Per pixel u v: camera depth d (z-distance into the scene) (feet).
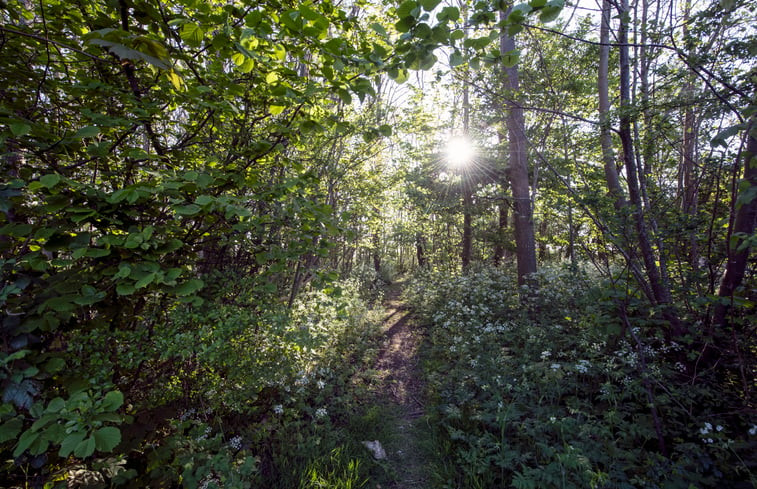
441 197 37.19
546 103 21.21
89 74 8.38
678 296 12.49
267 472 9.87
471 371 14.70
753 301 9.83
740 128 6.20
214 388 9.19
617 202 16.72
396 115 21.27
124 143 8.36
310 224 9.41
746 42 9.44
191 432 8.59
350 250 35.42
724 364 10.37
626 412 10.43
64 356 5.74
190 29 6.06
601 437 9.89
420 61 6.54
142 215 6.98
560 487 8.32
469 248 40.06
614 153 15.39
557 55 21.76
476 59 6.91
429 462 10.99
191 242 8.53
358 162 19.72
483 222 41.27
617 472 8.59
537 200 27.02
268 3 7.25
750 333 10.12
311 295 18.88
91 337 6.32
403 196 31.81
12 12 6.70
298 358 12.74
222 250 11.24
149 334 8.15
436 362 17.99
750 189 5.97
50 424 4.38
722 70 10.68
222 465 7.65
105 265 6.27
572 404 11.32
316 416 11.35
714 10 10.38
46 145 5.60
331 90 8.02
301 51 7.32
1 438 4.17
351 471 9.98
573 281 17.51
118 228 6.40
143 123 7.51
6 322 4.97
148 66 8.59
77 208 5.46
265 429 10.69
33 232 5.69
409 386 16.31
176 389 8.69
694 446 8.58
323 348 15.94
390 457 11.27
